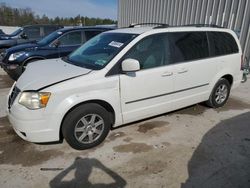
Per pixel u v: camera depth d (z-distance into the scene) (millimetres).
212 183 2799
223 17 8367
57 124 3125
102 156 3309
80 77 3209
